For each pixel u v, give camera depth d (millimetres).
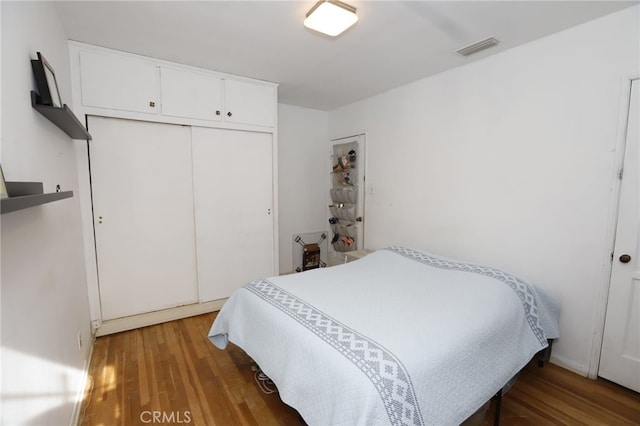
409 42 2338
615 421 1705
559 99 2162
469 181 2744
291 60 2701
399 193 3432
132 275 2764
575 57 2076
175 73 2771
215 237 3135
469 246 2775
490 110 2564
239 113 3119
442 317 1642
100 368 2156
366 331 1489
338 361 1287
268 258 3467
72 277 1893
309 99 3893
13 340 934
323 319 1620
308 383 1351
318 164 4523
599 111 1984
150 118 2689
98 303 2602
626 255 1918
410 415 1178
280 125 4129
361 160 3951
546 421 1706
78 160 2428
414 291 2033
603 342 2035
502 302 1854
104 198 2596
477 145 2670
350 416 1145
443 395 1312
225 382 2029
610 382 2023
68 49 2307
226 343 2186
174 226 2932
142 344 2486
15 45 1140
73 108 2371
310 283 2184
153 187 2803
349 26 1956
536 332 1937
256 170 3314
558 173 2188
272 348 1643
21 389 977
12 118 1075
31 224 1158
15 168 1085
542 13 1923
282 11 1942
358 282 2215
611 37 1919
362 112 3893
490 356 1583
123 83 2555
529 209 2354
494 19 2006
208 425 1676
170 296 2963
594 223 2035
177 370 2150
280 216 4250
